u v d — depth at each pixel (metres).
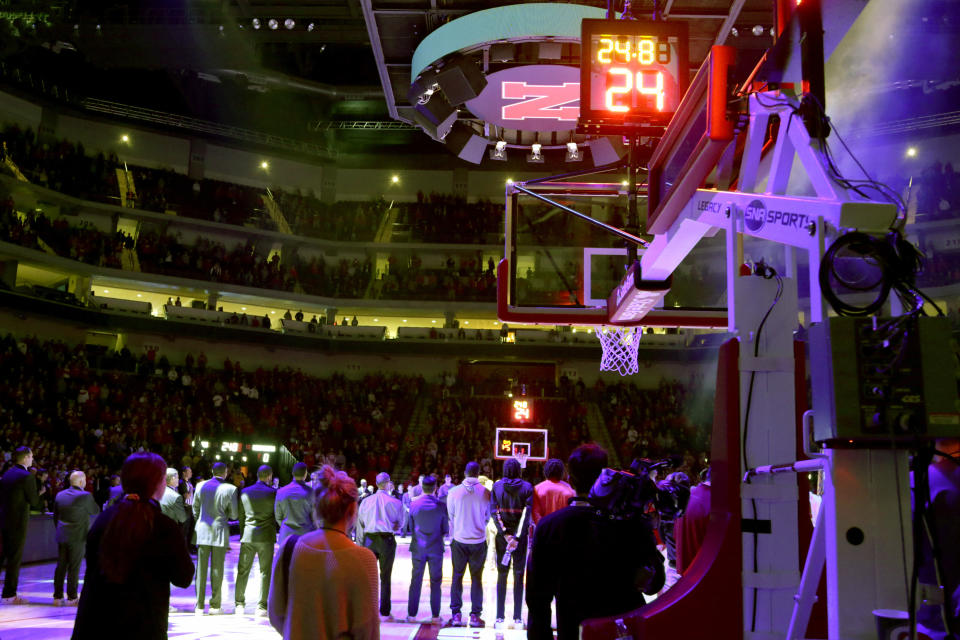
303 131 35.41
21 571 13.19
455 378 33.16
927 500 2.73
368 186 36.44
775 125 4.32
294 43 30.19
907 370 2.71
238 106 34.22
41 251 28.05
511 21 7.93
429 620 8.69
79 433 24.20
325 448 28.86
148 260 31.11
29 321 28.03
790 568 3.48
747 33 14.07
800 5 3.80
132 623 3.65
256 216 34.19
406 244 35.06
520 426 30.28
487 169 36.12
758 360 3.66
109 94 32.25
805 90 3.76
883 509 2.80
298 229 34.81
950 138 27.73
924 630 2.65
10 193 28.91
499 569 8.63
